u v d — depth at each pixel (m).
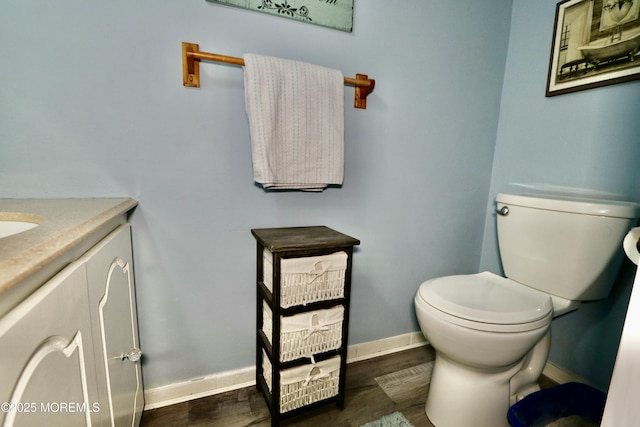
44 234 0.46
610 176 1.12
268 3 1.02
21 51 0.80
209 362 1.14
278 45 1.06
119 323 0.78
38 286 0.42
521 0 1.40
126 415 0.80
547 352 1.13
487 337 0.85
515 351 0.88
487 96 1.47
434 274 1.52
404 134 1.33
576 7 1.18
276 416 0.97
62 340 0.45
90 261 0.58
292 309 0.93
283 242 0.93
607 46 1.10
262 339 1.09
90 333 0.57
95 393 0.58
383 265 1.40
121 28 0.88
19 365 0.34
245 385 1.20
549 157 1.31
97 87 0.88
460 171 1.48
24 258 0.36
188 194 1.02
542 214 1.11
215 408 1.08
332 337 1.02
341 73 1.09
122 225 0.90
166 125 0.96
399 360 1.41
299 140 1.03
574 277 1.05
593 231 1.00
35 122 0.84
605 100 1.12
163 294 1.04
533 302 0.98
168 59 0.94
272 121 0.97
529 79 1.38
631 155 1.06
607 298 1.12
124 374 0.80
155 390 1.08
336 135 1.09
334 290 1.00
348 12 1.14
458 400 0.99
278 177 1.01
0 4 0.77
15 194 0.85
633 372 0.36
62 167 0.88
